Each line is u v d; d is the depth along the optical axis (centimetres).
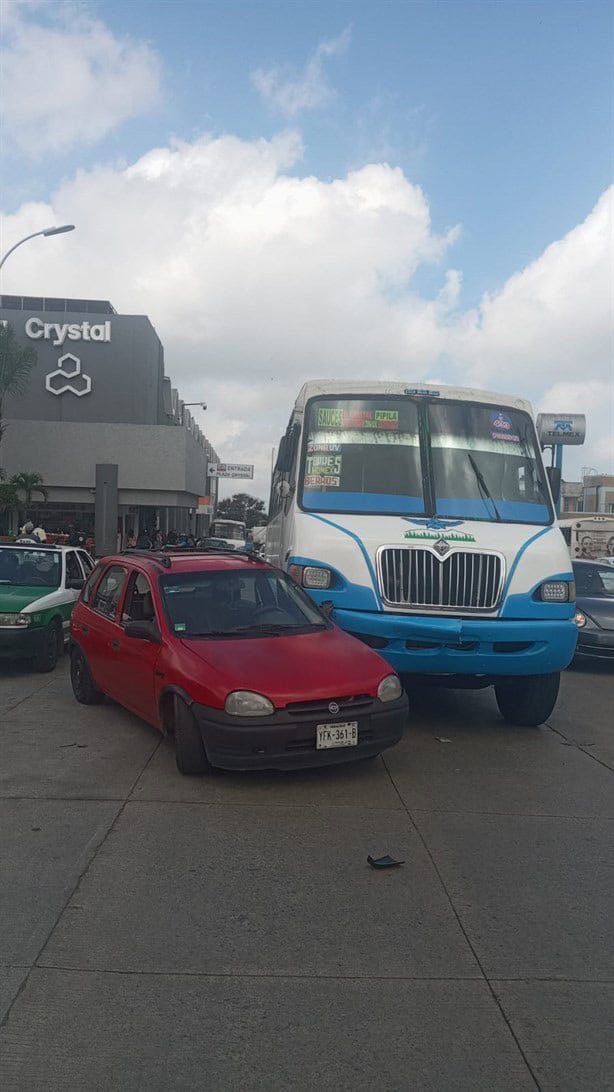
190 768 626
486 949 387
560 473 894
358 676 620
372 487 814
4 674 1084
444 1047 314
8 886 444
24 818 544
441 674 767
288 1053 309
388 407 853
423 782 638
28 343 3931
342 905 429
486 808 582
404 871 473
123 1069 298
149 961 371
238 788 610
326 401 856
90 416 3941
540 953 384
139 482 3678
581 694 1048
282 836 521
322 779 637
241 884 452
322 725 590
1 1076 294
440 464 828
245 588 741
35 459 3641
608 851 509
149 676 685
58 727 786
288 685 593
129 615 774
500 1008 339
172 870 467
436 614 743
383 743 618
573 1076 299
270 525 1252
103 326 3944
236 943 388
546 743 774
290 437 903
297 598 749
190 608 709
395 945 389
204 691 597
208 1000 341
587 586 1361
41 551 1234
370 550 754
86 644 859
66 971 361
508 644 750
